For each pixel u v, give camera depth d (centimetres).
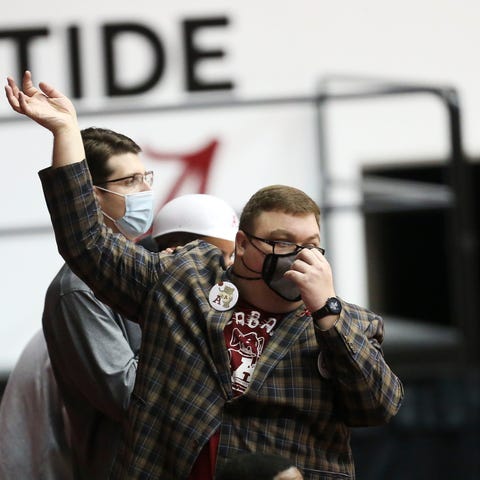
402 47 2570
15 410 1384
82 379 1267
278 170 2545
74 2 2556
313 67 2564
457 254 2511
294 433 1072
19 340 2438
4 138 2481
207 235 1387
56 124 1125
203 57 2558
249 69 2561
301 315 1102
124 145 1340
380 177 2602
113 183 1326
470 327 2503
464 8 2561
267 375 1070
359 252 2559
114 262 1140
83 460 1316
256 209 1095
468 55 2566
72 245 1127
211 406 1072
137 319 1163
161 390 1095
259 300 1102
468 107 2566
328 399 1078
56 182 1116
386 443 2442
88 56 2552
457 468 2441
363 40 2566
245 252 1100
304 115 2547
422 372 2483
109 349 1257
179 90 2558
